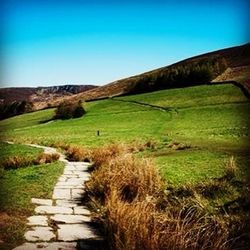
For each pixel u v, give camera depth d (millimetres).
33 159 20953
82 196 12742
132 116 79688
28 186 13555
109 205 9867
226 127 52969
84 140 44469
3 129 88188
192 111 74375
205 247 7117
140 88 110500
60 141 42906
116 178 12562
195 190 11336
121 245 7461
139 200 10836
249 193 10562
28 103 123812
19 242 7953
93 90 153625
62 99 145250
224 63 111688
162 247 7105
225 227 8133
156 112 80125
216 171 15484
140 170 12609
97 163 19250
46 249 7703
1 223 8867
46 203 11461
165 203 10367
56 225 9359
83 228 9273
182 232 7418
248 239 7887
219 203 10258
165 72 110000
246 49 142250
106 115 85812
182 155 22359
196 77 101625
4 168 18703
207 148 27328
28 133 71062
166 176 14547
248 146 29062
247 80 92312
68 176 16672
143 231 7426
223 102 77875
